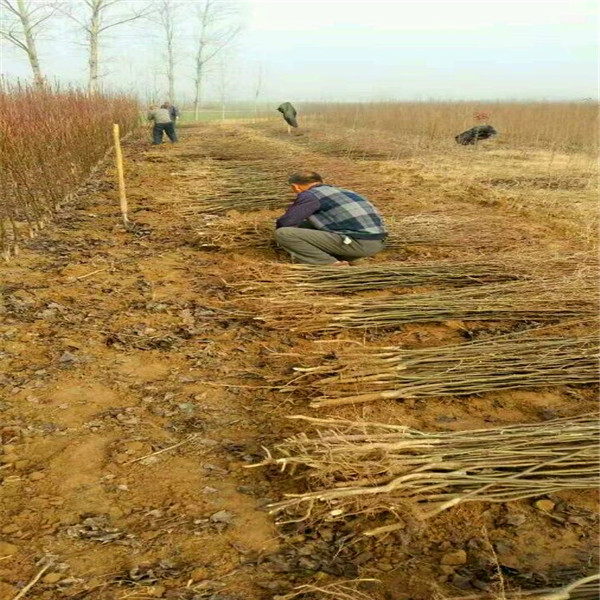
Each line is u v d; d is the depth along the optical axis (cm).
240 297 513
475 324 464
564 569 229
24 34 2364
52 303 481
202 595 215
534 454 277
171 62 3909
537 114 2466
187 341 430
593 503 268
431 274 546
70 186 946
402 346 429
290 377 379
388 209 860
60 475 280
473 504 265
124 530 247
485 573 227
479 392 362
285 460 272
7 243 644
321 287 524
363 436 285
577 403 354
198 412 339
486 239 686
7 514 254
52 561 229
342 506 255
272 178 1043
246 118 4403
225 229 681
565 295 494
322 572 227
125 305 492
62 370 377
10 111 744
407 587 221
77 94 1386
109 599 212
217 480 281
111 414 333
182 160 1448
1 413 327
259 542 243
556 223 785
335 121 3086
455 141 1895
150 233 726
